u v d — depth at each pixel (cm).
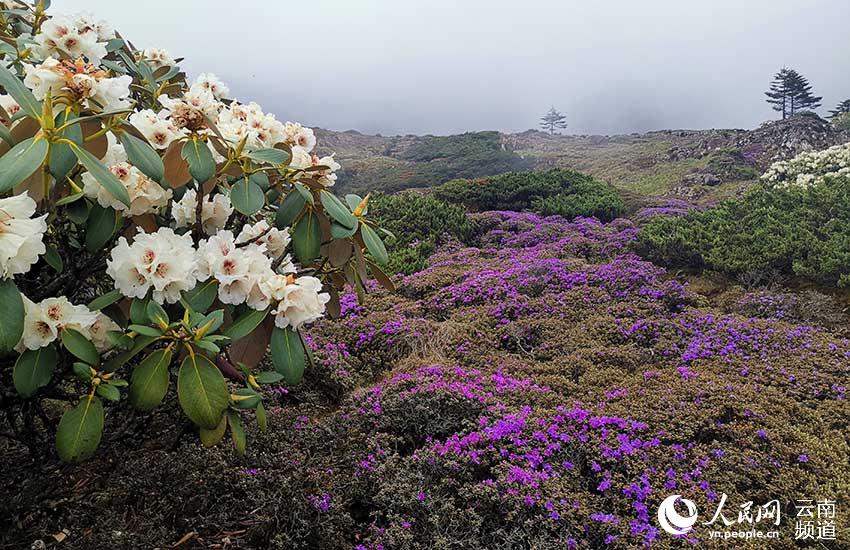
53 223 180
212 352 162
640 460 279
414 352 450
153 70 288
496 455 279
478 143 3569
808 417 319
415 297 620
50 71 156
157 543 205
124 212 178
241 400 168
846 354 401
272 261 196
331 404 375
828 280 581
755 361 405
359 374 427
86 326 155
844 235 628
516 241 854
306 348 199
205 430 166
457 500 257
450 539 229
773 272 616
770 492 257
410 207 946
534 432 296
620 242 795
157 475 229
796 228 674
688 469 274
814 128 1958
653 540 226
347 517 238
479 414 328
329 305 254
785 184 1121
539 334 480
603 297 549
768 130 2053
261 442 276
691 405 326
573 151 3828
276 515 229
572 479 269
